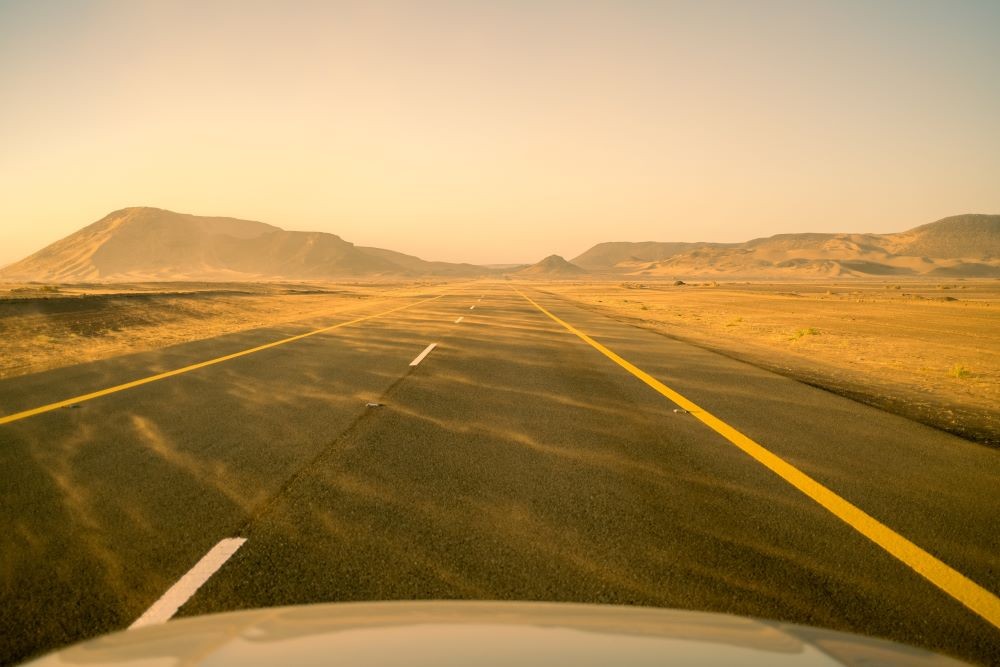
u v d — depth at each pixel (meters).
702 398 7.79
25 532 3.34
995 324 27.53
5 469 4.53
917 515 3.76
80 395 7.55
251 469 4.55
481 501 3.88
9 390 7.88
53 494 3.97
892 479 4.53
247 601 2.54
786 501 3.97
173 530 3.37
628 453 5.13
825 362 12.39
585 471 4.59
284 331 16.20
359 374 9.35
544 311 27.88
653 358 11.74
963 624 2.43
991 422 6.79
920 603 2.60
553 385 8.60
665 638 1.10
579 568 2.89
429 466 4.67
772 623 1.25
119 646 1.05
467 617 1.19
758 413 6.91
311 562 2.94
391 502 3.85
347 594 2.59
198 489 4.09
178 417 6.36
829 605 2.56
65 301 23.67
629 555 3.06
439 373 9.54
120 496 3.94
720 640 1.10
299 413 6.61
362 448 5.19
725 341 16.06
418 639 1.04
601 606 1.30
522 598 2.57
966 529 3.53
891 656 1.10
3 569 2.87
